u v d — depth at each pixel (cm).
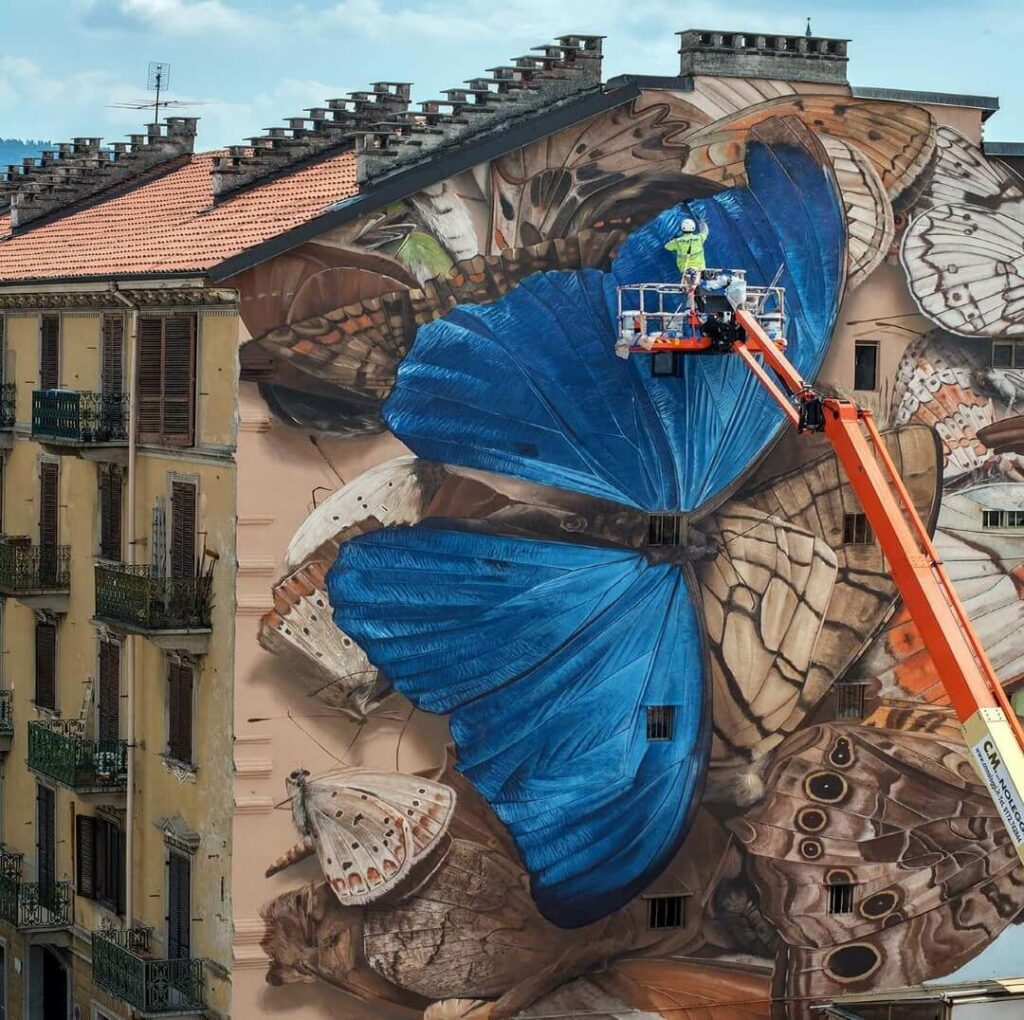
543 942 5578
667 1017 5700
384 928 5450
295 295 5303
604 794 5622
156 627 5372
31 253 6744
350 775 5403
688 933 5725
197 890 5500
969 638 4806
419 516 5425
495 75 5812
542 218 5497
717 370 5669
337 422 5350
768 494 5750
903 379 5909
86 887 6109
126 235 6344
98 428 5838
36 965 6475
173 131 7694
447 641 5466
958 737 5916
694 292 5478
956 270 5941
